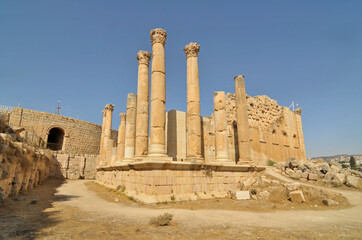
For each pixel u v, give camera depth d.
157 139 15.07
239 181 17.66
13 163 12.85
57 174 37.97
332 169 20.16
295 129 33.50
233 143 26.27
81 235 6.58
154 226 7.80
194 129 17.34
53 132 49.94
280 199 13.71
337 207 12.11
